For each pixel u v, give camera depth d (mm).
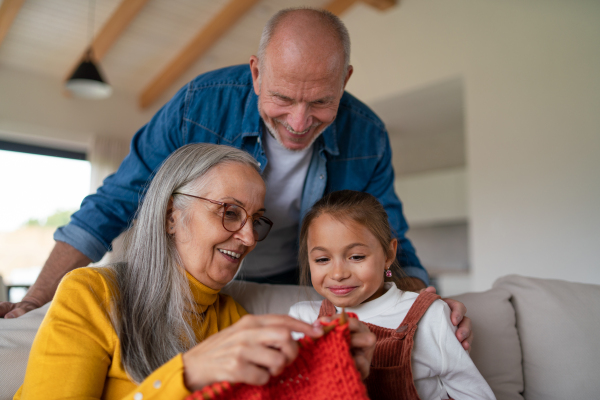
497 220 4125
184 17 5688
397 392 1068
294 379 771
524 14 4043
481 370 1341
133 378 946
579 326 1377
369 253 1152
